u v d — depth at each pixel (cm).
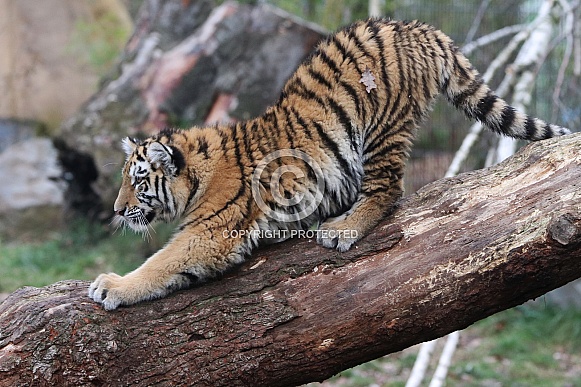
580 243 548
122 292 624
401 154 685
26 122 2277
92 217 1845
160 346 612
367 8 2031
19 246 1830
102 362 602
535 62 1206
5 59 2269
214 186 669
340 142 677
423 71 687
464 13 1723
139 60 1773
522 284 579
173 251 649
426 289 596
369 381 1266
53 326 602
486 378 1292
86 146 1733
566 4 1275
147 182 683
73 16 2367
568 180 588
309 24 1644
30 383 591
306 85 691
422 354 981
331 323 608
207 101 1667
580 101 1447
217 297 631
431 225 625
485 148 1545
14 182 2027
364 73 676
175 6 1841
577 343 1468
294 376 621
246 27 1655
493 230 593
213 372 611
